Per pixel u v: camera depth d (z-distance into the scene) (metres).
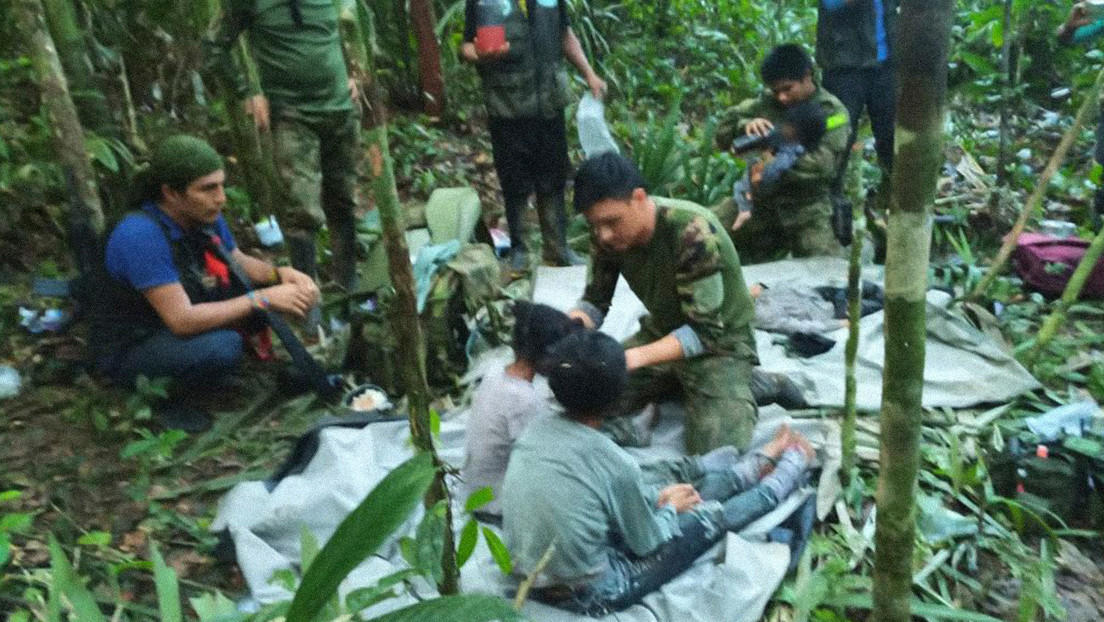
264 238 4.66
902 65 1.65
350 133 4.16
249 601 2.71
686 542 2.78
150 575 2.81
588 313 3.43
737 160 5.31
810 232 4.59
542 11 4.38
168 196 3.37
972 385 3.69
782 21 7.60
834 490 3.13
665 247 3.16
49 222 4.48
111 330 3.48
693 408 3.29
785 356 3.89
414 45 6.27
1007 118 4.89
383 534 1.56
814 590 2.71
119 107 4.59
